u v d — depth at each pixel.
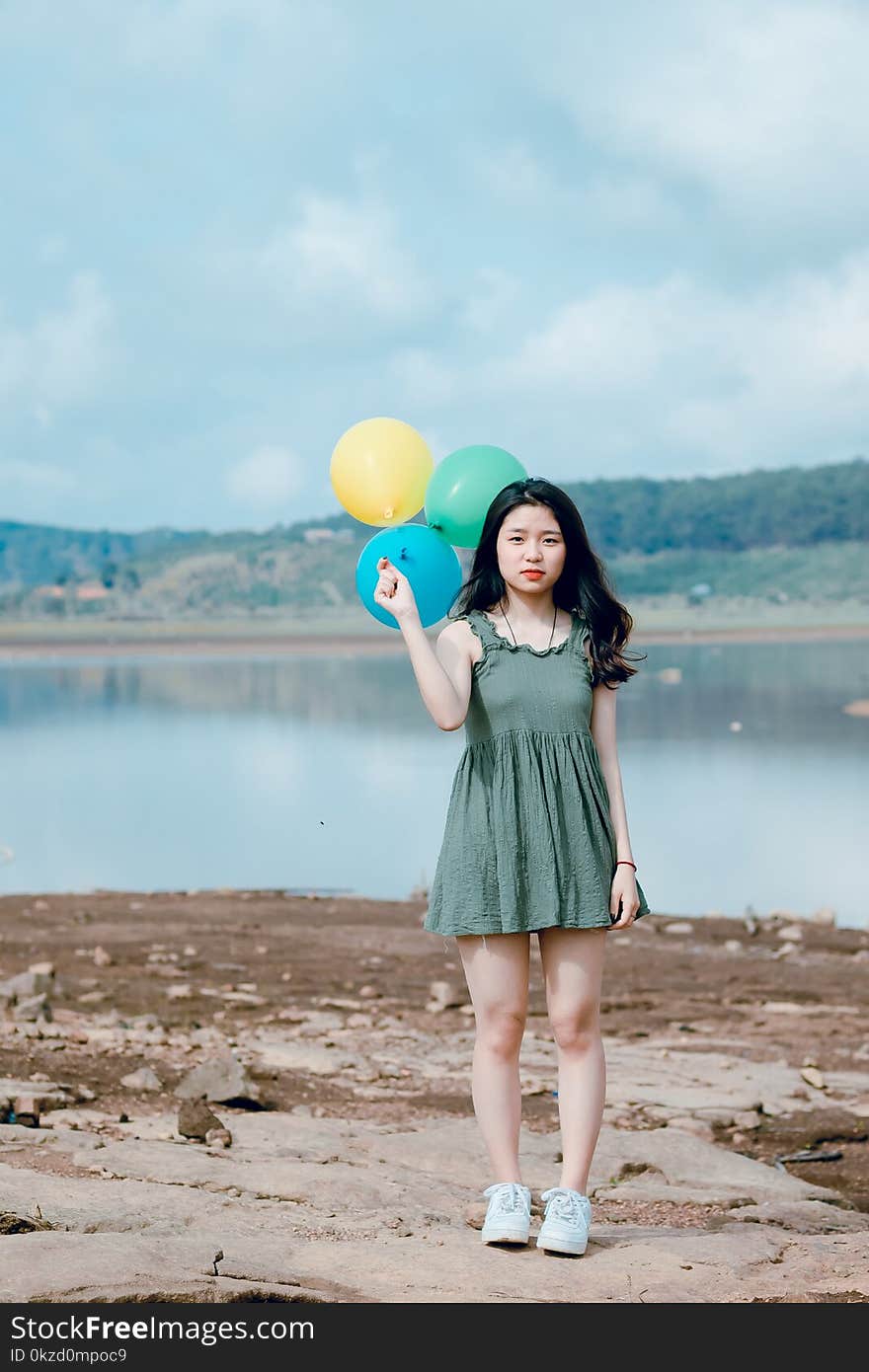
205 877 14.80
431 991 8.99
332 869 15.26
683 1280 3.94
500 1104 4.32
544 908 4.16
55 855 16.16
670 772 22.92
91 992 8.80
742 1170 5.59
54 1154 5.06
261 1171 5.01
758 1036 8.17
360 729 32.19
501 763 4.24
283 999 8.89
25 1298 3.47
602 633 4.40
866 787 20.91
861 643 92.75
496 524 4.36
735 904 13.09
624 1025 8.43
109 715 38.06
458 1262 4.01
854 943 11.21
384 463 4.64
